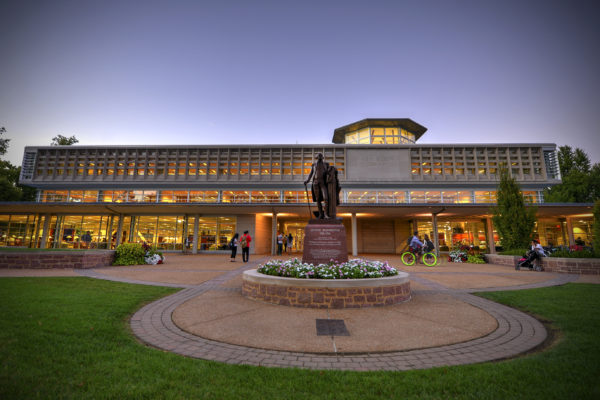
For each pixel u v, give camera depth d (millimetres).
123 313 5691
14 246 26844
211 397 2730
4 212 26953
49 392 2732
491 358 3824
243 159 35750
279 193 33344
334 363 3631
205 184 33344
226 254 25547
